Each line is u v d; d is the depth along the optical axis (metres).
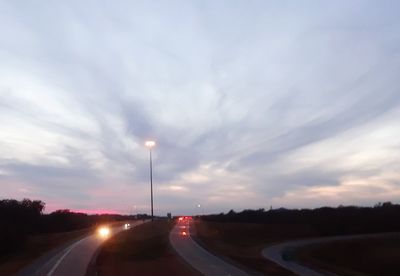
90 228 107.62
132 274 34.28
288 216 134.38
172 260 44.56
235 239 92.44
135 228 97.75
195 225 117.62
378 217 119.81
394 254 75.56
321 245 82.44
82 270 33.91
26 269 34.06
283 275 40.50
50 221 100.81
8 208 80.62
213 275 34.53
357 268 69.19
